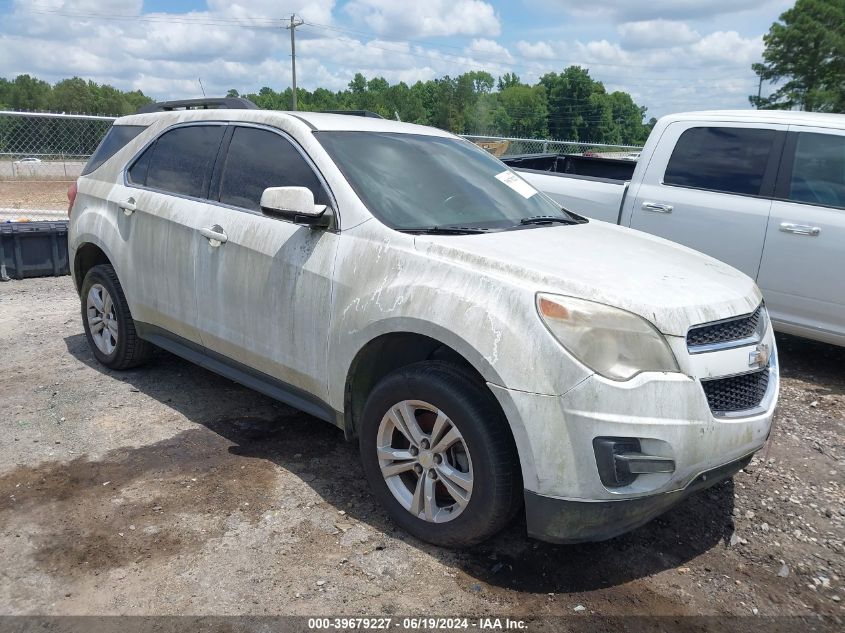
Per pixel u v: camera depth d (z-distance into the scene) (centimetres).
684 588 290
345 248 330
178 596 271
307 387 353
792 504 362
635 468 257
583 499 262
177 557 294
